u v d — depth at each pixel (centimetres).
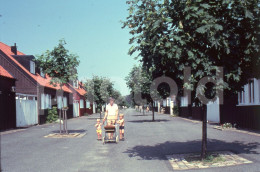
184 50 676
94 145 1138
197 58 685
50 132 1688
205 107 782
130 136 1418
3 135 1525
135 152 957
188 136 1343
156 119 2973
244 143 1034
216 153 864
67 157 888
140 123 2370
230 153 859
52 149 1043
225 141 1110
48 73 1505
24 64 2652
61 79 1498
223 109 1886
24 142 1234
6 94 1886
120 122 1313
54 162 814
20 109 2123
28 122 2273
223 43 682
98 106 3519
